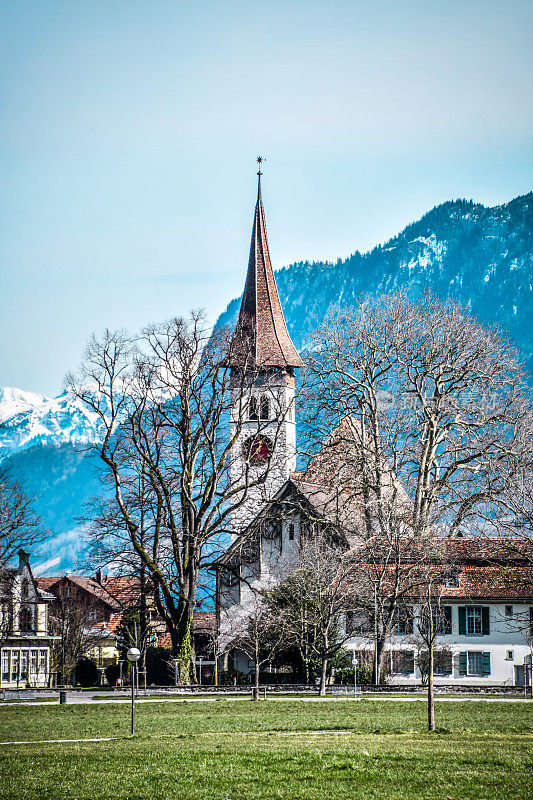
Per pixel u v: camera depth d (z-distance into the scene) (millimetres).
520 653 103812
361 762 41875
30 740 52250
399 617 97438
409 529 102000
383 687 85625
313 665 99000
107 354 97125
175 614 95938
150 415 96312
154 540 96250
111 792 37188
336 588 92250
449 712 64750
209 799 35688
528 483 99312
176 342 96875
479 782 37688
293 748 46062
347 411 110188
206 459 99250
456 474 112125
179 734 53094
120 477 96812
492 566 106750
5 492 114688
